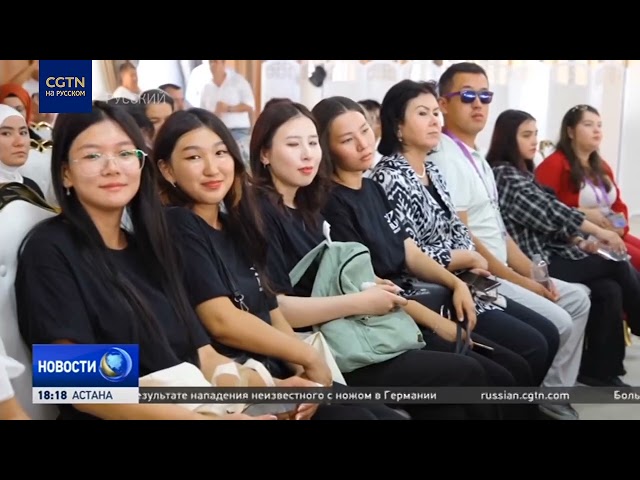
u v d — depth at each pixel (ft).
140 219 4.46
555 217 4.92
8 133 4.29
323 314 4.70
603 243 4.95
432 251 4.88
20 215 4.19
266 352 4.66
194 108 4.49
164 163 4.47
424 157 4.87
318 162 4.66
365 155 4.70
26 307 4.23
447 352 4.88
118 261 4.42
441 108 4.76
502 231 4.98
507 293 5.00
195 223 4.53
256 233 4.63
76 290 4.29
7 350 4.23
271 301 4.68
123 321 4.42
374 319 4.75
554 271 4.99
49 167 4.35
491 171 4.91
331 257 4.71
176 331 4.53
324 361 4.71
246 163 4.58
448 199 4.91
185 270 4.53
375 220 4.78
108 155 4.32
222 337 4.61
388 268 4.82
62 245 4.25
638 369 5.07
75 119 4.29
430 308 4.90
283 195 4.65
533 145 4.86
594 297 5.00
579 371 5.08
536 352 4.94
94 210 4.33
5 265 4.19
